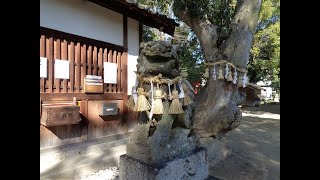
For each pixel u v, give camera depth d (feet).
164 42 8.00
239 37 15.97
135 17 18.57
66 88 14.83
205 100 16.19
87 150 15.25
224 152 16.20
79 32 15.62
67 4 14.85
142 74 8.09
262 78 57.41
